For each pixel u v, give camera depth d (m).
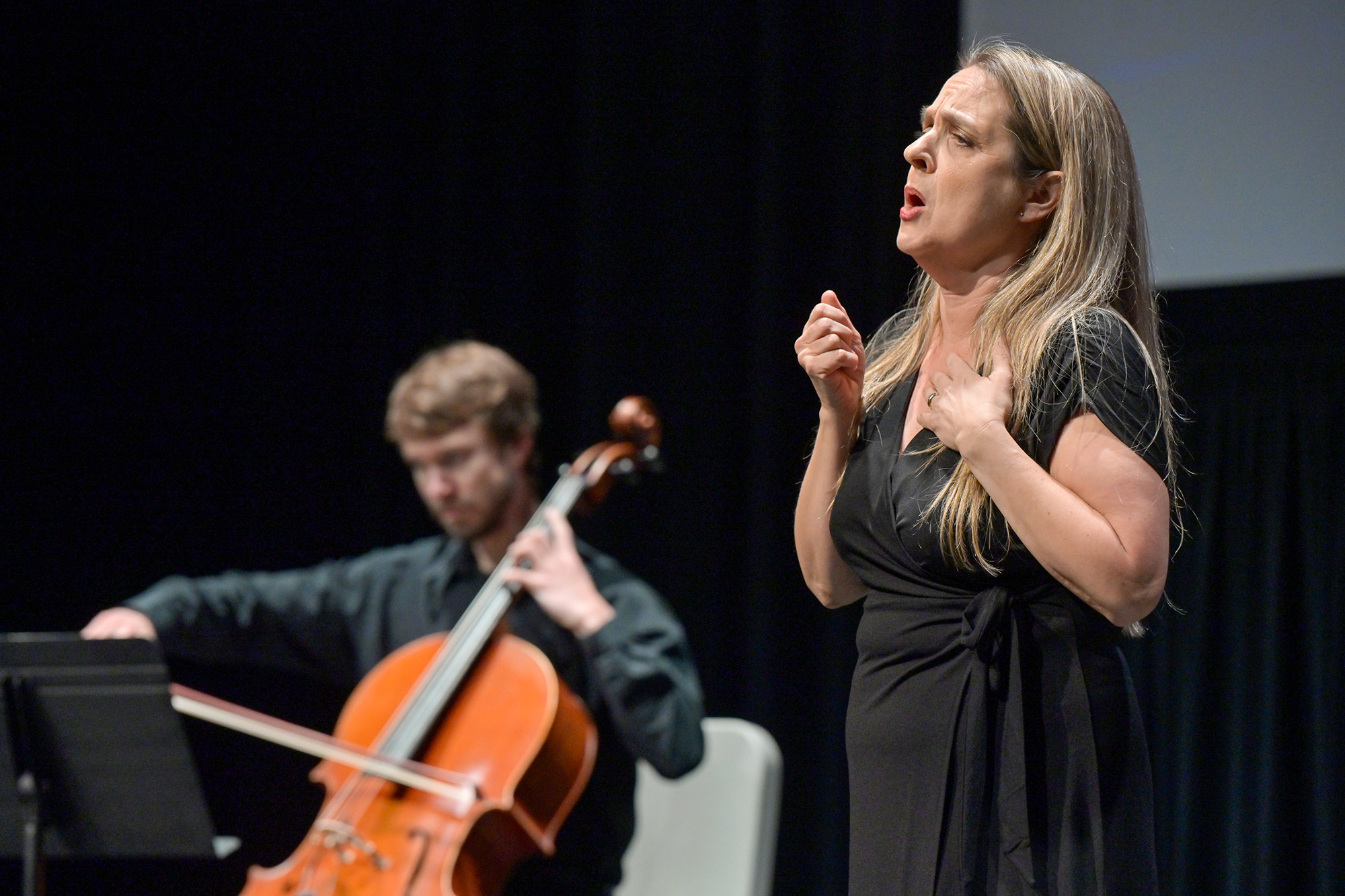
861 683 3.92
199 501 12.01
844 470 4.13
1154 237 8.86
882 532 3.85
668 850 8.11
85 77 11.91
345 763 7.31
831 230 10.01
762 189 10.14
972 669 3.64
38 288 11.94
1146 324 3.88
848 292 9.82
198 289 12.02
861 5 9.86
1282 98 8.48
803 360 4.10
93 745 6.39
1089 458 3.50
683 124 10.65
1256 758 8.65
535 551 7.70
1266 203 8.52
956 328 3.97
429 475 8.14
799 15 10.19
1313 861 8.46
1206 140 8.69
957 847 3.58
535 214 11.45
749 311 10.51
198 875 10.64
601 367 10.78
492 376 8.18
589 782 7.90
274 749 11.21
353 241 11.95
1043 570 3.63
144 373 12.04
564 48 11.42
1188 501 8.95
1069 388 3.56
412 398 8.09
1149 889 3.57
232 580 8.88
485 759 7.21
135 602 8.62
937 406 3.69
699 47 10.65
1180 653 8.91
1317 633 8.55
